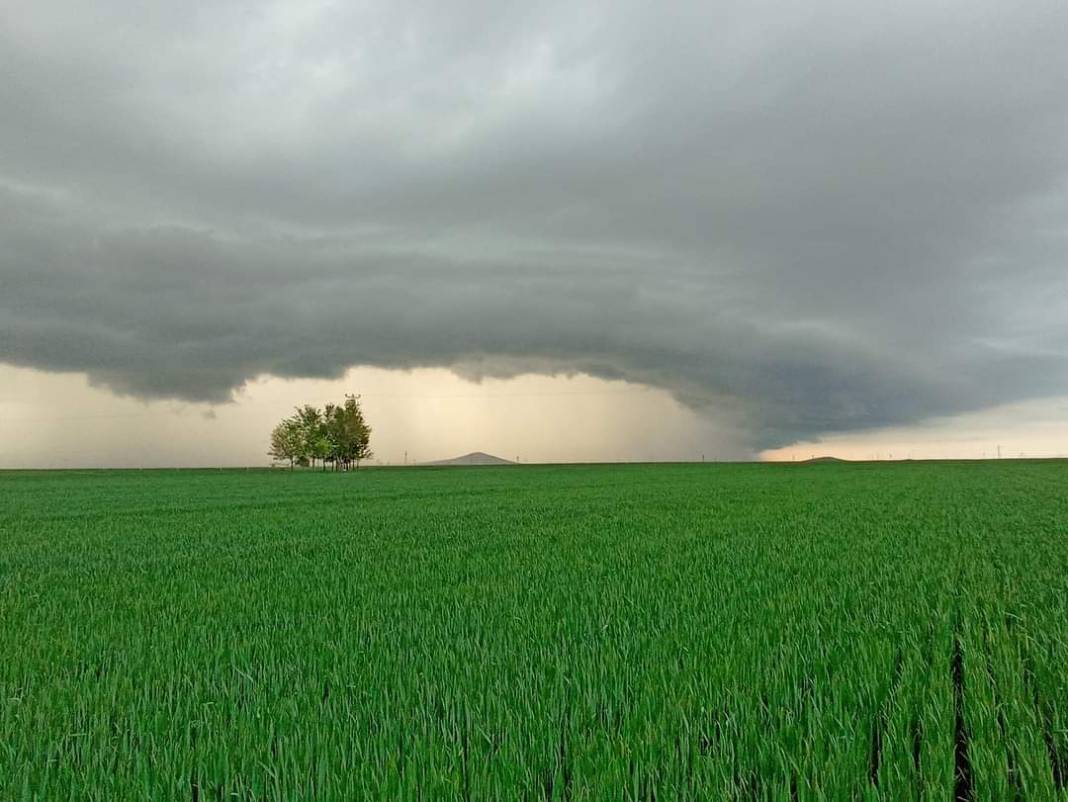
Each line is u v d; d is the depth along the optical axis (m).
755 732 3.99
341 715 4.48
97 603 9.55
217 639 6.96
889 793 3.40
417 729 4.18
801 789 3.34
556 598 8.73
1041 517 20.92
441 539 17.39
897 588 8.92
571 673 5.22
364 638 6.86
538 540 16.53
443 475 83.12
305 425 107.31
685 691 4.70
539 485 51.62
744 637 6.17
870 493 36.53
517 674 5.26
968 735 4.38
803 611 7.56
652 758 3.62
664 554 13.48
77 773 3.74
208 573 12.34
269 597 9.61
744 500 31.45
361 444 109.00
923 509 24.88
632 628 6.87
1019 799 3.57
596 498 34.44
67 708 4.84
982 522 19.44
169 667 5.96
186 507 31.25
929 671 5.29
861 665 5.27
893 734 4.05
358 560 13.64
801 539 15.73
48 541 18.22
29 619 8.45
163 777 3.61
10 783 3.71
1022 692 4.73
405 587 10.13
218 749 3.89
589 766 3.60
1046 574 9.80
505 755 3.65
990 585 8.91
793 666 5.34
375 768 3.63
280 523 22.91
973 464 109.62
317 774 3.54
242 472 106.94
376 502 33.91
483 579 10.77
